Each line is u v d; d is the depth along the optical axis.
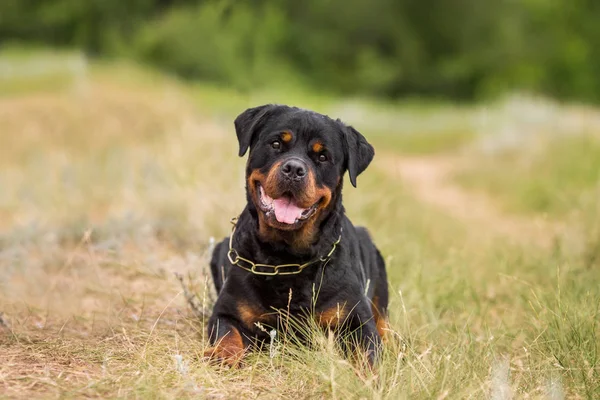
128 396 3.25
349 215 7.20
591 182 10.22
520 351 4.11
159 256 5.91
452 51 41.91
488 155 14.81
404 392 3.29
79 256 6.03
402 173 14.39
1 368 3.51
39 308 4.77
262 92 31.09
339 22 39.25
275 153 4.09
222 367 3.68
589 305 4.40
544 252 6.60
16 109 14.98
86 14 33.81
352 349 3.96
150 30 32.34
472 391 3.33
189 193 7.31
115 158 10.77
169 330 4.29
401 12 40.53
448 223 8.73
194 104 18.39
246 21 34.44
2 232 7.16
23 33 33.97
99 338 4.16
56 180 9.49
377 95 38.75
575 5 42.12
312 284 3.98
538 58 41.59
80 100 15.83
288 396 3.47
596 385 3.59
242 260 4.04
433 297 4.99
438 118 23.11
